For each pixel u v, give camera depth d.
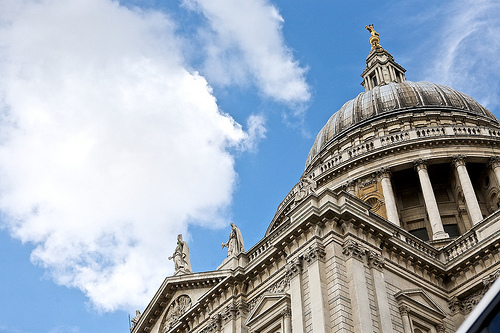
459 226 55.91
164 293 46.25
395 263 36.69
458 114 65.25
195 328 42.28
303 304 33.69
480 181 59.56
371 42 88.62
